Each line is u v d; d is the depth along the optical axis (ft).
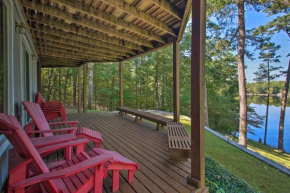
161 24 11.62
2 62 6.55
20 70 8.87
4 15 6.66
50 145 5.58
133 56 20.06
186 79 41.45
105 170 4.83
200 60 5.51
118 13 10.48
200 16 5.45
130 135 12.39
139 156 8.34
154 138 11.64
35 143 5.50
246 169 11.89
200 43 5.49
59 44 16.60
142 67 48.83
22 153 3.83
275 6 25.53
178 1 9.52
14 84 7.72
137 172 6.60
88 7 9.42
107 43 16.38
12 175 3.56
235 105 48.70
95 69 47.70
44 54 20.57
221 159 13.48
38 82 24.54
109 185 5.58
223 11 29.48
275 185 9.86
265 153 22.88
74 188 4.02
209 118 47.24
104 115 21.47
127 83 50.31
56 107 13.33
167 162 7.61
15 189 3.09
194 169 5.72
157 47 15.72
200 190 5.47
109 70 45.83
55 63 27.81
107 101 51.44
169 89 45.96
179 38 13.14
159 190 5.34
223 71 43.06
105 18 10.31
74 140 6.33
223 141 18.51
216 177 8.61
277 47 35.53
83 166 3.88
